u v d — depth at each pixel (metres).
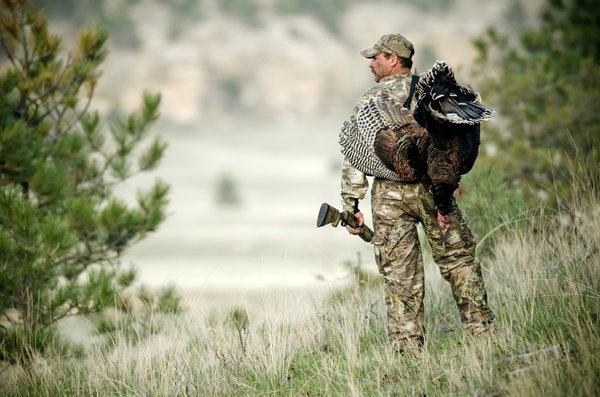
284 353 20.91
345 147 19.52
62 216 32.12
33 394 21.78
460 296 19.12
